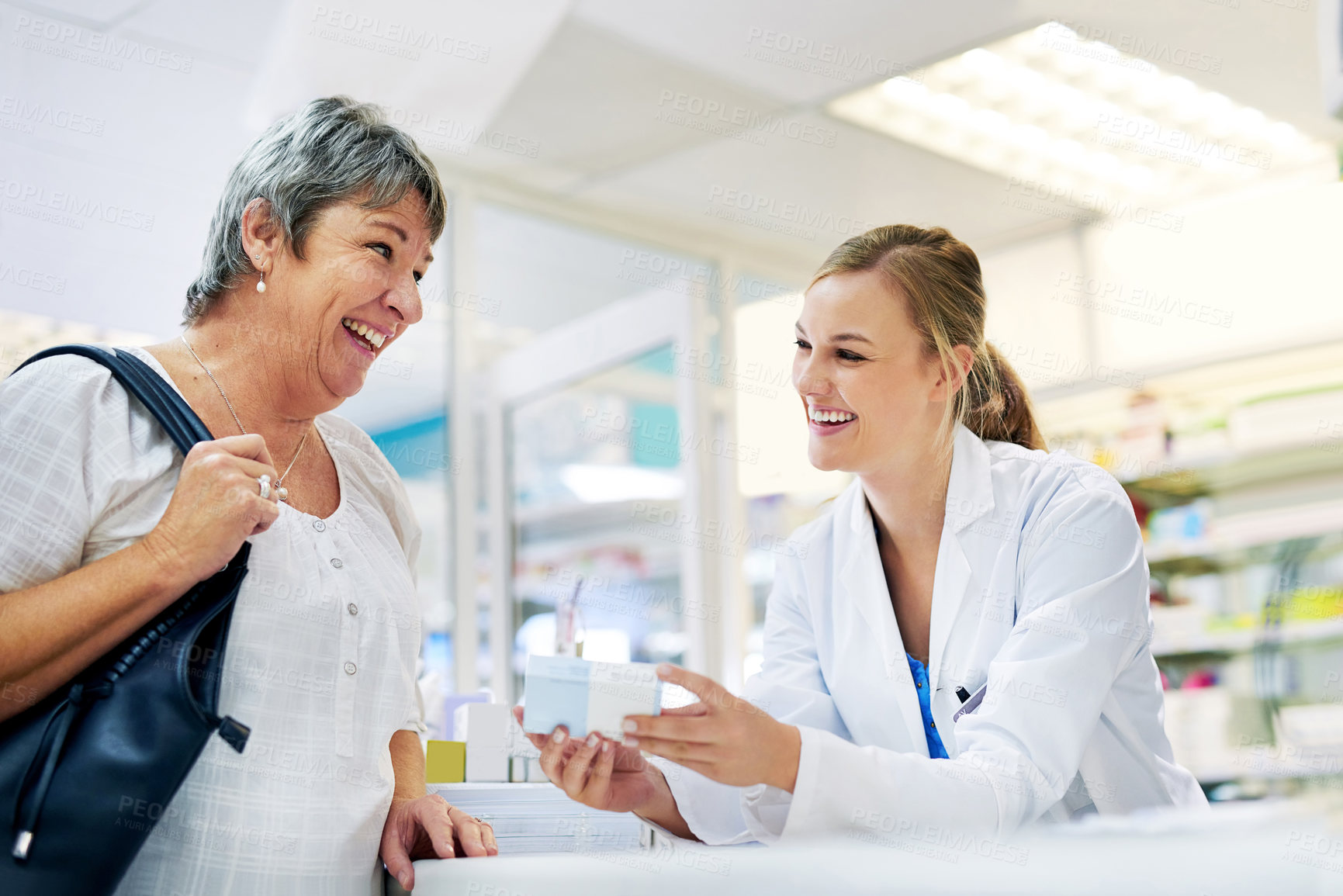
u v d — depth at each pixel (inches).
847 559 56.6
